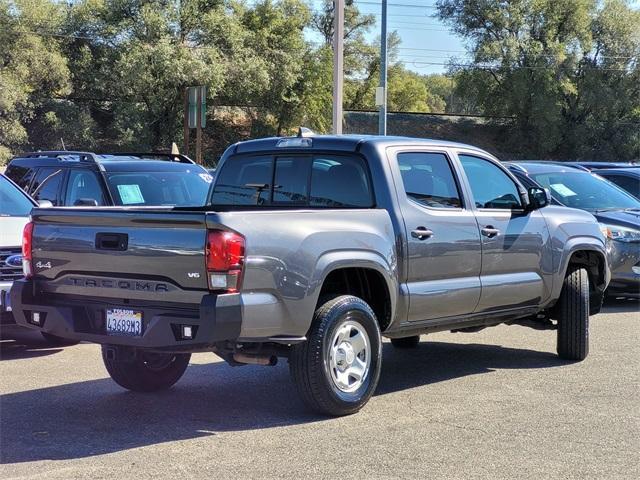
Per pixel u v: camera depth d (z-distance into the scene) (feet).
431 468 15.06
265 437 16.97
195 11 153.17
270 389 21.42
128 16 154.61
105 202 31.76
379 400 20.16
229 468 15.02
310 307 17.26
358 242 18.34
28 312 18.42
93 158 33.24
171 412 19.06
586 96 177.17
